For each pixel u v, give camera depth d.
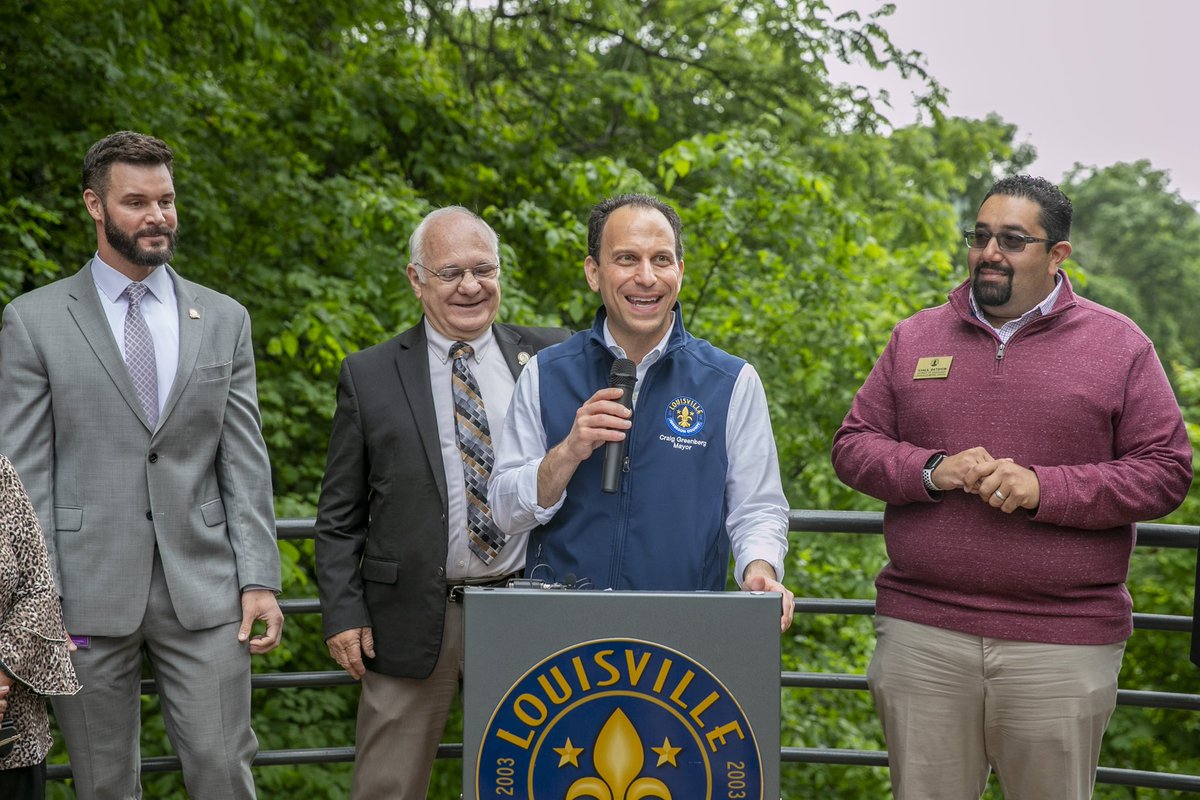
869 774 7.20
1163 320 28.48
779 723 2.12
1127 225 30.94
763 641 2.12
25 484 2.63
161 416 2.71
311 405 7.77
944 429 2.61
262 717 6.82
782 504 2.48
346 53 9.59
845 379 7.68
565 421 2.45
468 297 2.93
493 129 9.74
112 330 2.73
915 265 8.71
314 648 7.27
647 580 2.36
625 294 2.36
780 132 11.30
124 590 2.69
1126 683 8.12
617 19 10.58
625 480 2.38
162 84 7.90
